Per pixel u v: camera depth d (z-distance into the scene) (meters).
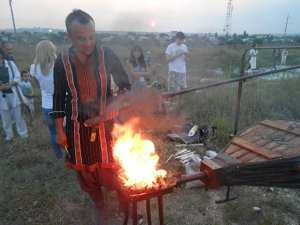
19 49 19.34
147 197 1.68
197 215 2.87
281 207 2.98
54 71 1.98
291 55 17.94
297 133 2.19
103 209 2.52
